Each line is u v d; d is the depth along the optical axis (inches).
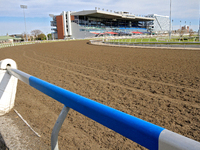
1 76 112.3
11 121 108.0
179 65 381.1
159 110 146.6
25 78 84.2
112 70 350.3
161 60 469.1
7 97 119.6
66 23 3149.6
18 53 789.2
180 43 1069.8
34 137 91.0
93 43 1510.8
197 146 20.8
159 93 195.5
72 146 91.8
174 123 122.2
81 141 98.0
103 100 175.9
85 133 108.5
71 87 229.0
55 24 3358.8
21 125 103.4
